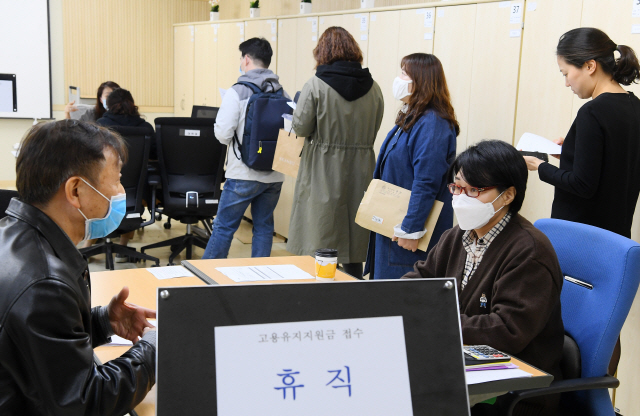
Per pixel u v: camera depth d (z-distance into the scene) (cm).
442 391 87
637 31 251
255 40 353
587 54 209
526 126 305
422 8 359
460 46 337
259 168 352
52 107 687
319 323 86
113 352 139
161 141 404
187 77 708
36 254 102
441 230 262
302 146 325
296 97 329
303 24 478
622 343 253
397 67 383
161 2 736
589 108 205
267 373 83
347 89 291
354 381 85
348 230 312
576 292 168
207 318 84
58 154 108
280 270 206
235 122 346
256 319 85
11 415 100
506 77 313
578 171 207
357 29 416
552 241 177
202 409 80
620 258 156
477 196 155
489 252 160
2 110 659
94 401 99
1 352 95
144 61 739
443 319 91
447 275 174
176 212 425
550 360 154
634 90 248
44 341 96
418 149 249
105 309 137
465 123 338
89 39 700
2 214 192
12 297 96
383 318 88
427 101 251
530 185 304
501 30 313
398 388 86
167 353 82
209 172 422
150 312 137
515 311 145
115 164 116
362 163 307
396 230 254
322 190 303
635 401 248
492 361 125
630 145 208
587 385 148
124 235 462
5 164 671
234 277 195
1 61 651
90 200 113
